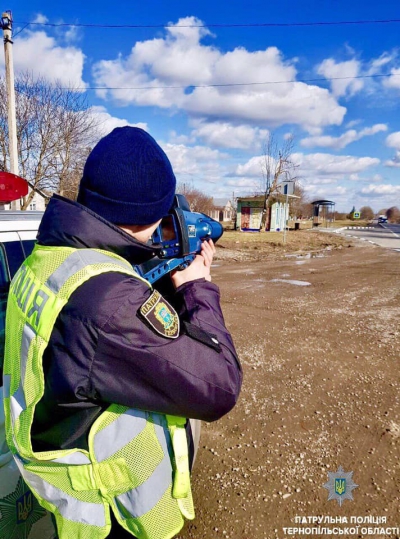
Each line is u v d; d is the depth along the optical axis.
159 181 0.98
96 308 0.84
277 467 2.57
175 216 1.30
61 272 0.90
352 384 3.65
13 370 0.96
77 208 0.96
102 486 0.98
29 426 0.90
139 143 0.96
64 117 15.44
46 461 0.96
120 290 0.88
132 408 0.94
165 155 1.03
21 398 0.93
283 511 2.22
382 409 3.22
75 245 0.94
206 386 0.94
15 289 1.03
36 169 15.21
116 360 0.85
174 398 0.91
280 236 21.39
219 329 1.08
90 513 1.01
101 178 0.93
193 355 0.94
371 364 4.08
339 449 2.73
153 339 0.89
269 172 25.92
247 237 20.09
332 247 15.82
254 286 7.95
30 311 0.92
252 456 2.68
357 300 6.76
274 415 3.15
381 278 8.80
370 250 14.73
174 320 0.95
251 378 3.77
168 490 1.05
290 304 6.49
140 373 0.87
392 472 2.51
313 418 3.11
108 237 0.95
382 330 5.15
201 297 1.15
